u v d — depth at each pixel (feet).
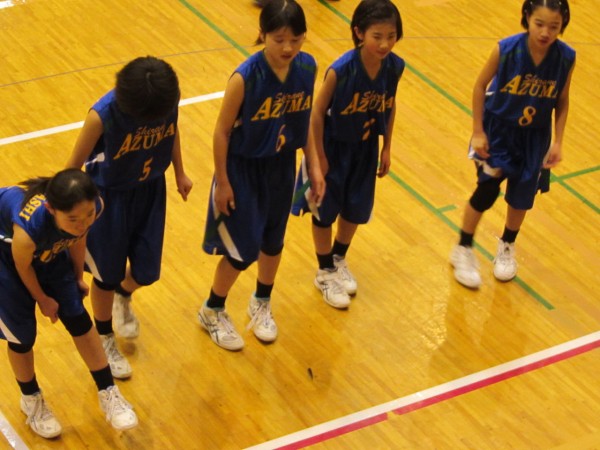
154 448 15.55
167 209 20.42
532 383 17.43
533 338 18.40
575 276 19.99
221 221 16.20
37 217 13.42
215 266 19.25
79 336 14.96
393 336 18.15
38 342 17.21
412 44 26.94
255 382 16.93
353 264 19.69
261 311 17.83
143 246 15.64
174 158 15.92
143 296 18.40
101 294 16.02
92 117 14.15
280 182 16.21
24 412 15.79
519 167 18.34
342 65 16.34
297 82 15.40
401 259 19.93
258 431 15.99
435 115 24.20
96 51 25.08
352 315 18.53
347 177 17.52
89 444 15.51
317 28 27.20
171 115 14.62
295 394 16.76
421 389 17.10
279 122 15.52
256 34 26.53
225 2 27.86
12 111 22.63
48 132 22.12
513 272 19.65
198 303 18.44
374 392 16.94
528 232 20.98
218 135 15.46
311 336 17.98
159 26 26.45
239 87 15.01
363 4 15.99
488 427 16.46
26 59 24.48
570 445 16.28
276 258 17.19
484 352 17.99
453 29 27.89
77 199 12.85
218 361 17.28
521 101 17.72
